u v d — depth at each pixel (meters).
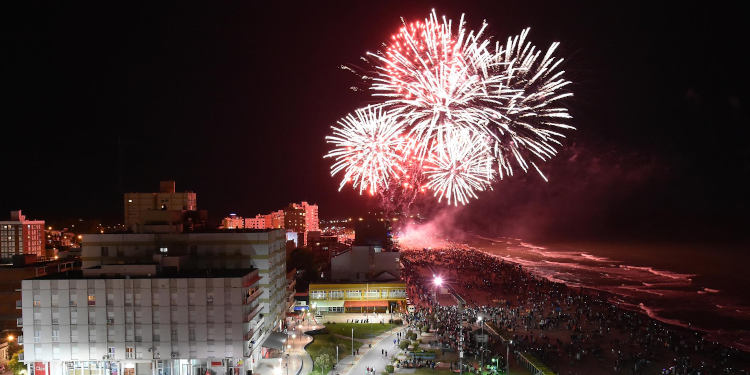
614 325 145.00
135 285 94.31
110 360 93.81
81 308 94.00
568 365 110.81
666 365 112.12
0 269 128.88
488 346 119.50
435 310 155.12
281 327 133.00
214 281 94.62
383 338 126.69
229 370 94.44
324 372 97.12
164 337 94.38
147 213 123.00
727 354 123.50
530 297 185.00
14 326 127.38
